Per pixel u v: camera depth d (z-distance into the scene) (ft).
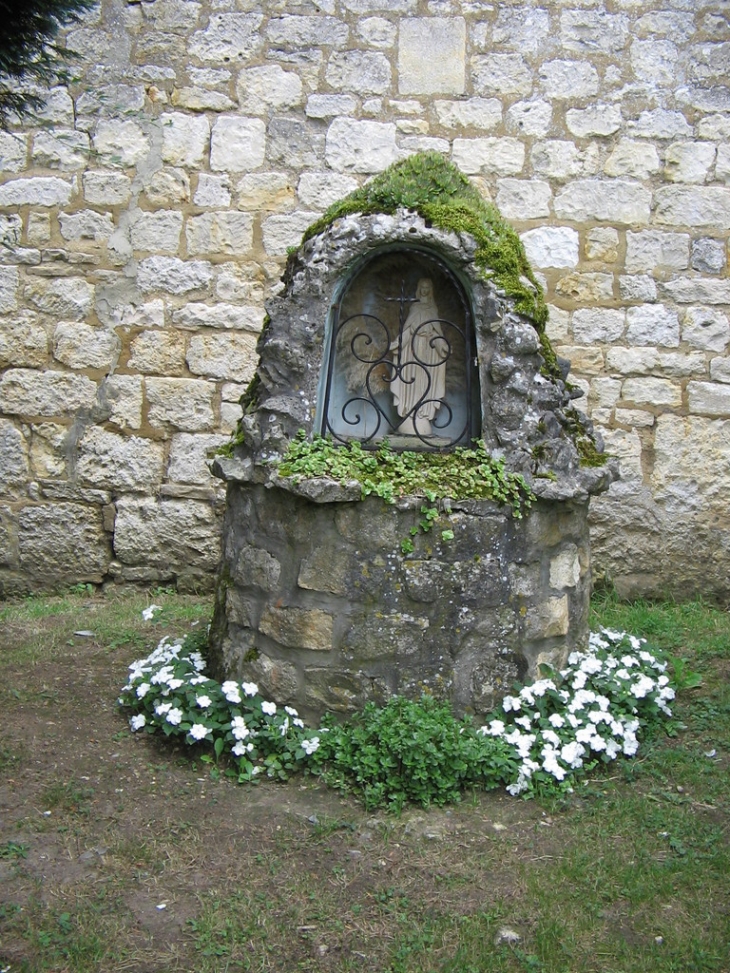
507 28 20.81
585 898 10.16
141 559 21.50
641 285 20.86
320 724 12.80
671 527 21.04
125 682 15.44
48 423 21.36
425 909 9.97
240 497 13.67
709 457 20.97
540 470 12.90
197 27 20.94
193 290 21.07
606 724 13.01
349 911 9.92
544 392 13.12
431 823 11.50
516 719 12.66
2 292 21.24
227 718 12.85
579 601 14.16
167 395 21.17
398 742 11.91
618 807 11.86
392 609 12.56
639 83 20.79
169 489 21.26
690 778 12.59
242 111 20.93
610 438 20.95
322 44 20.85
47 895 10.09
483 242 13.05
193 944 9.45
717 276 20.83
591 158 20.81
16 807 11.64
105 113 20.99
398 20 20.83
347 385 13.71
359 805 11.83
